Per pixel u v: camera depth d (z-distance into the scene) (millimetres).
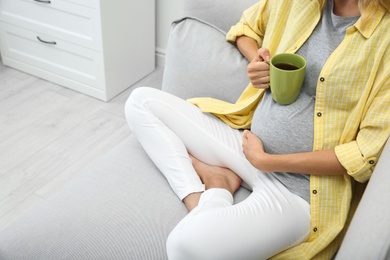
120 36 2295
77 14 2186
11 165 1944
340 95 1125
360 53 1089
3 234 1211
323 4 1186
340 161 1111
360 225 912
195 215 1131
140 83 2570
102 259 1139
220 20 1567
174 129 1384
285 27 1292
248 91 1387
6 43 2543
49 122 2211
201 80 1484
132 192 1293
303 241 1200
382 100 1067
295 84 1126
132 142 1502
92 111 2314
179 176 1289
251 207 1159
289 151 1210
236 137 1398
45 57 2457
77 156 2021
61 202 1269
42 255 1151
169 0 2482
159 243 1170
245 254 1097
